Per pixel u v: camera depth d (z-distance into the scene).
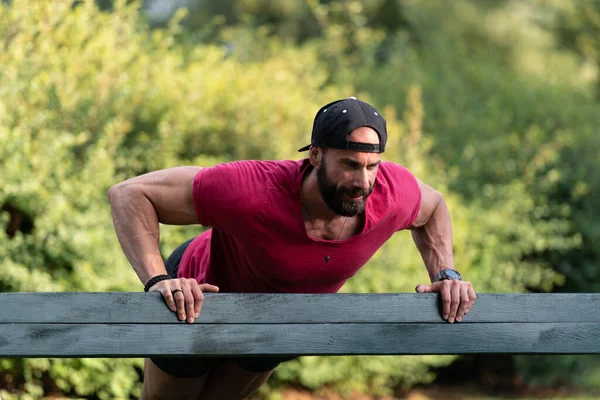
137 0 20.61
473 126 27.36
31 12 17.34
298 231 8.72
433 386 22.80
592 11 39.66
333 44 31.08
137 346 8.14
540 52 42.69
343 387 19.80
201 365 10.48
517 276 22.64
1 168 15.21
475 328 8.81
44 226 15.54
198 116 19.58
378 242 9.30
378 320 8.63
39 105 16.95
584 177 25.59
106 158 16.50
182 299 8.19
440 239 9.81
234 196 8.61
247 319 8.37
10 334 7.95
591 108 29.31
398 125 23.94
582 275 24.92
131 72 19.12
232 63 22.33
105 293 8.15
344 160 8.22
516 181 24.50
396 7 46.16
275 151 20.25
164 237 17.19
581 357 23.83
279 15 49.59
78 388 16.12
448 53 33.03
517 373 23.50
